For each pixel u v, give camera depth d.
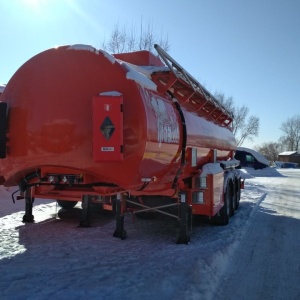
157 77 6.54
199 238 7.68
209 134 9.11
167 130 6.09
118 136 5.05
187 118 7.45
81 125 5.39
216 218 9.18
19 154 5.68
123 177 5.33
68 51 5.61
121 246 6.77
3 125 5.68
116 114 5.05
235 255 6.68
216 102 10.09
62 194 7.01
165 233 7.92
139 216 9.23
